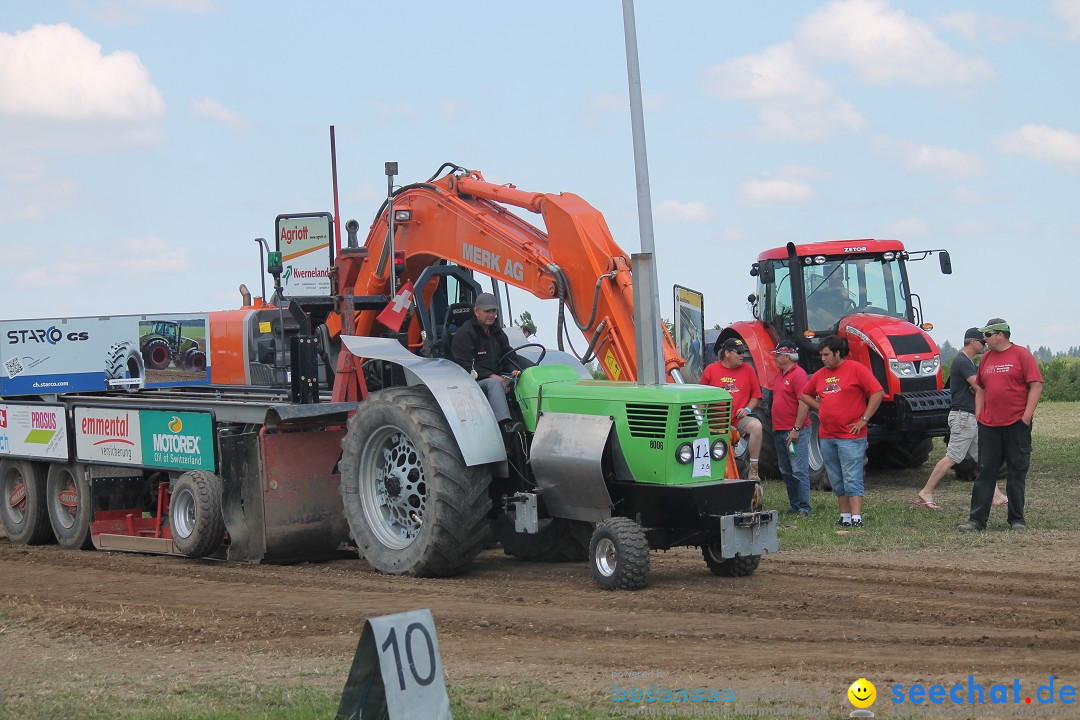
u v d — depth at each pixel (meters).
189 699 7.06
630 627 8.72
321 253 18.12
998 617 8.79
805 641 8.13
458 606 9.74
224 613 9.78
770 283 20.19
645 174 12.79
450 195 12.87
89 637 9.00
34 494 15.34
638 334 10.62
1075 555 11.62
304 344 13.19
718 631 8.51
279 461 12.63
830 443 14.02
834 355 13.91
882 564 11.45
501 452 11.10
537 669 7.49
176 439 13.53
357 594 10.55
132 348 19.64
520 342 13.97
